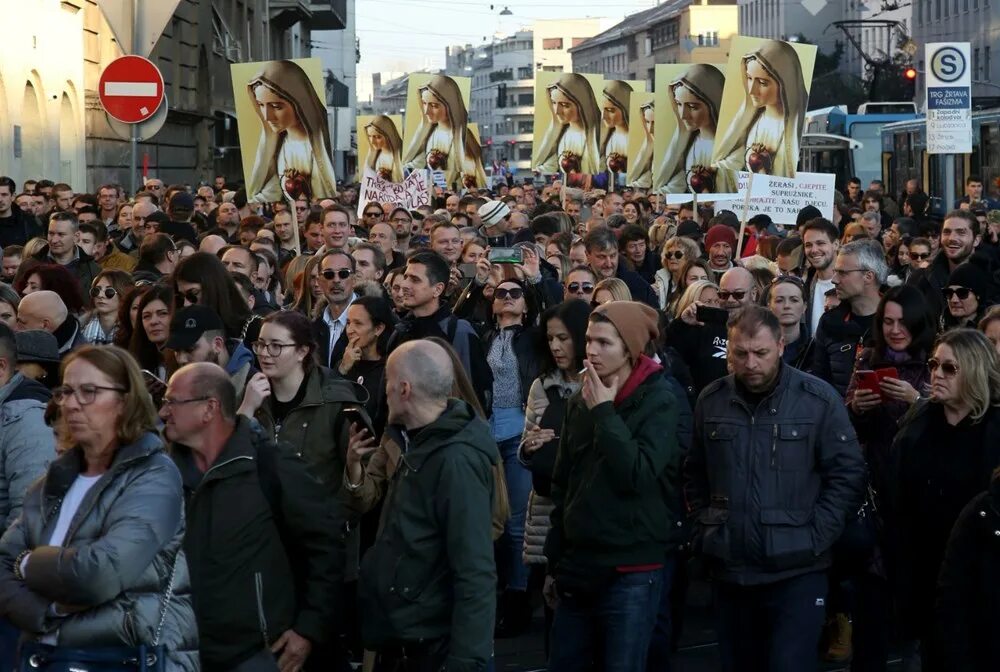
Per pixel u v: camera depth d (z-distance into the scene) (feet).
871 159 155.43
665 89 76.02
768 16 427.33
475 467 21.13
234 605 20.59
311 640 21.03
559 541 24.85
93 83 109.29
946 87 75.15
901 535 25.68
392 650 21.39
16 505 23.31
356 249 40.65
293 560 21.20
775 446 24.11
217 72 153.17
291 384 25.84
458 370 23.09
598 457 23.97
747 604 24.64
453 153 98.22
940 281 44.57
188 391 20.77
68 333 31.22
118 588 17.92
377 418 28.73
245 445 20.93
